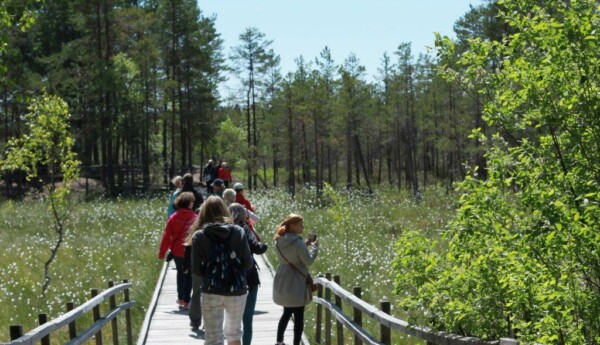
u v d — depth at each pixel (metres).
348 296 10.41
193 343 11.80
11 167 20.44
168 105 72.00
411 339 13.83
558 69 6.17
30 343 7.17
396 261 7.74
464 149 58.22
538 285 6.12
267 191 43.69
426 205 38.69
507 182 6.63
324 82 63.44
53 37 61.31
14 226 30.48
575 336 5.87
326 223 32.00
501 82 7.02
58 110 20.56
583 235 5.78
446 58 7.45
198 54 62.72
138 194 47.03
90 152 61.34
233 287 8.22
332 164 97.00
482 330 6.93
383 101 75.31
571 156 6.43
